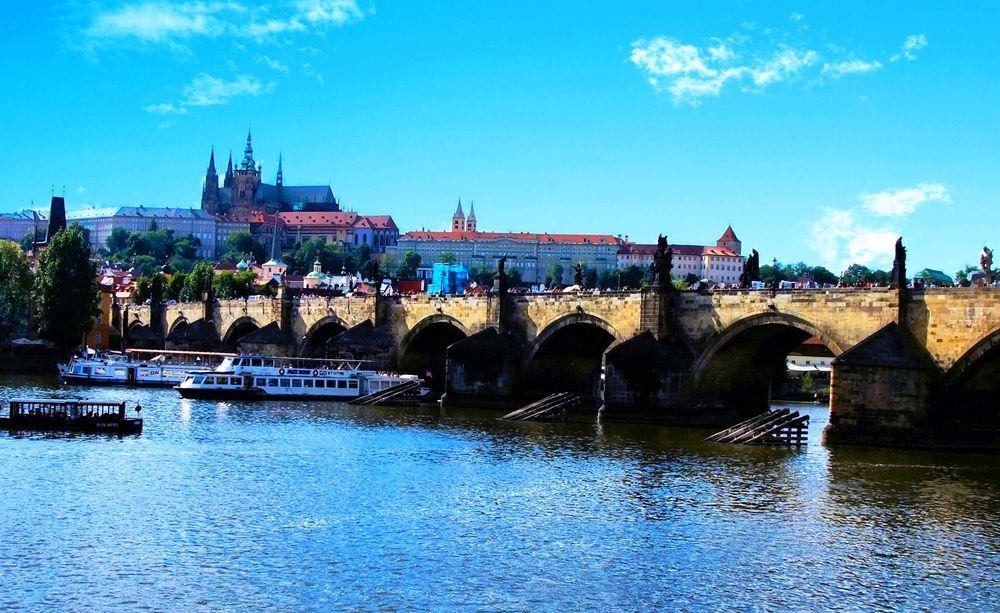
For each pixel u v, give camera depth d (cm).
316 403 17312
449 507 8469
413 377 18675
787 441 12175
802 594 6438
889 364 11394
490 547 7281
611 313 15300
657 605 6188
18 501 8219
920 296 11556
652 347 14250
